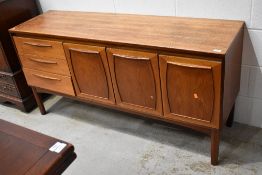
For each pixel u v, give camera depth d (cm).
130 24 186
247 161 177
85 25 194
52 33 186
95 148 202
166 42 154
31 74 218
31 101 250
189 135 201
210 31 162
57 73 203
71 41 181
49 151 102
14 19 227
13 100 249
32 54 206
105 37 169
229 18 173
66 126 227
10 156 103
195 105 158
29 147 105
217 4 172
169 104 167
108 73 178
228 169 173
